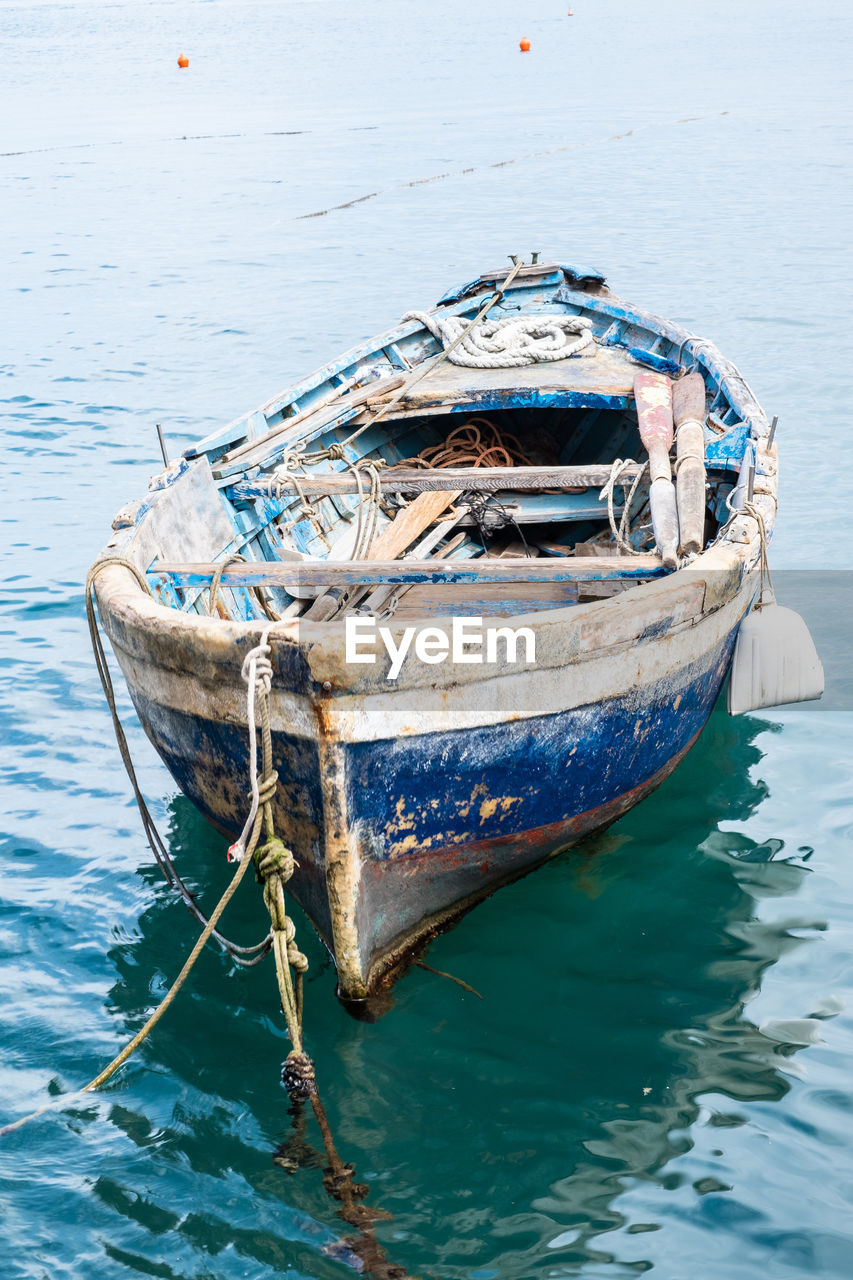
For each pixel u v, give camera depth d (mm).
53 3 159875
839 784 6512
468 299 10094
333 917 4719
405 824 4820
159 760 7141
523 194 26562
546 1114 4477
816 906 5555
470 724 4703
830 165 27781
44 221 25953
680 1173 4203
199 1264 3930
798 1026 4840
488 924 5523
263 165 32094
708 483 7293
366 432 8547
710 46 60500
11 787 6828
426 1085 4629
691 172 28062
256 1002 5125
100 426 13008
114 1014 5086
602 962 5254
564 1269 3846
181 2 151750
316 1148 4371
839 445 11242
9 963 5418
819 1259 3852
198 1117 4535
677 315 15977
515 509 7484
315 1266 3914
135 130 40688
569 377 8406
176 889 5910
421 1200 4141
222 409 13367
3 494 11234
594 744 5266
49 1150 4387
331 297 18359
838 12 77438
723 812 6312
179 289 19406
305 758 4527
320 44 77000
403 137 35844
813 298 16547
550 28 80000
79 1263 3936
